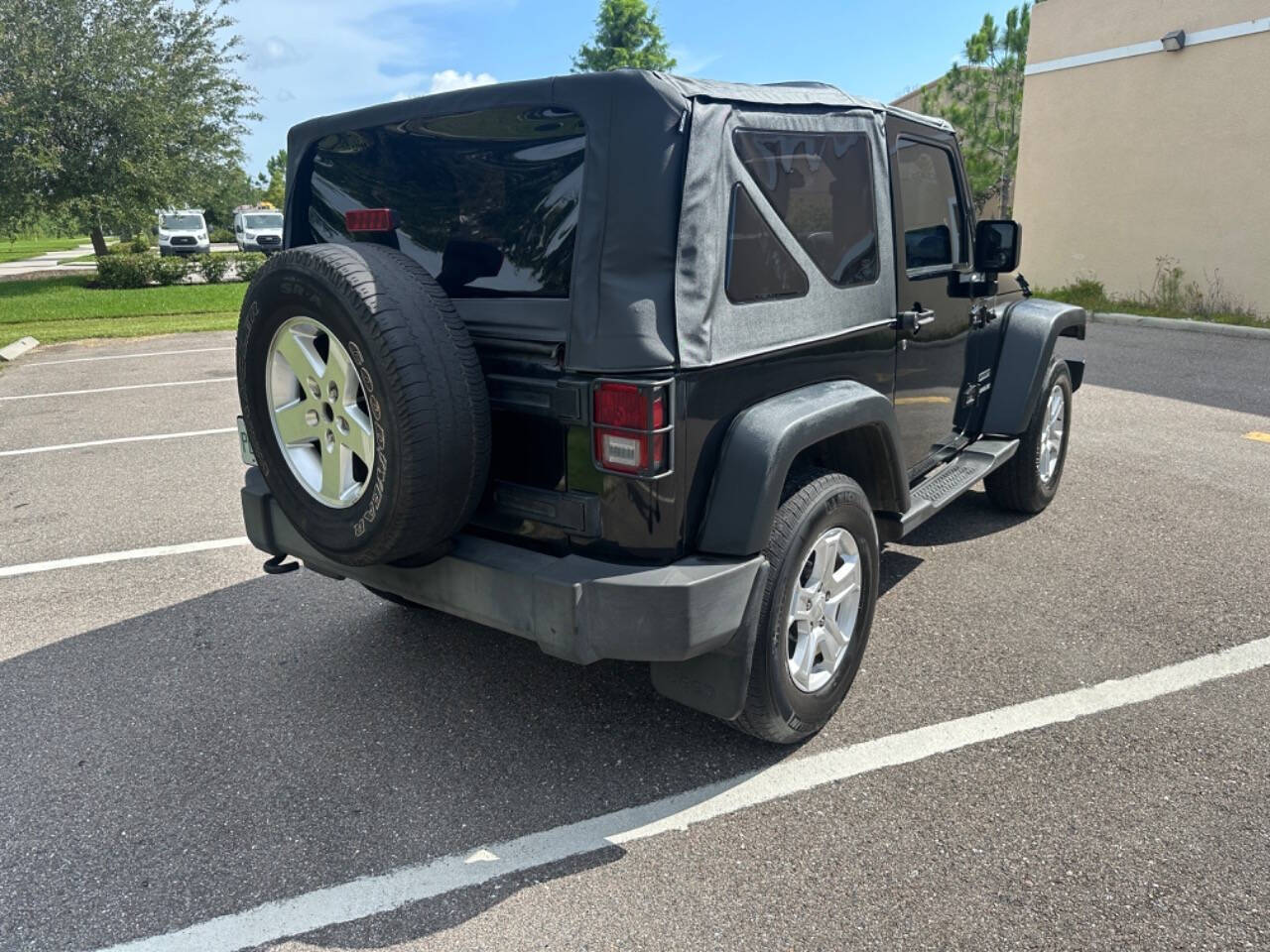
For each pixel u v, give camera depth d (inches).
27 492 236.2
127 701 133.4
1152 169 522.9
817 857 97.7
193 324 595.5
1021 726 120.9
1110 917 87.9
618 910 91.0
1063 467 214.2
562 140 98.5
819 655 119.3
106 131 934.4
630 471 92.7
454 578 104.7
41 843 103.0
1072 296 567.8
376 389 93.5
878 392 130.5
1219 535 188.4
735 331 100.0
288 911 92.2
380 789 111.7
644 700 131.6
